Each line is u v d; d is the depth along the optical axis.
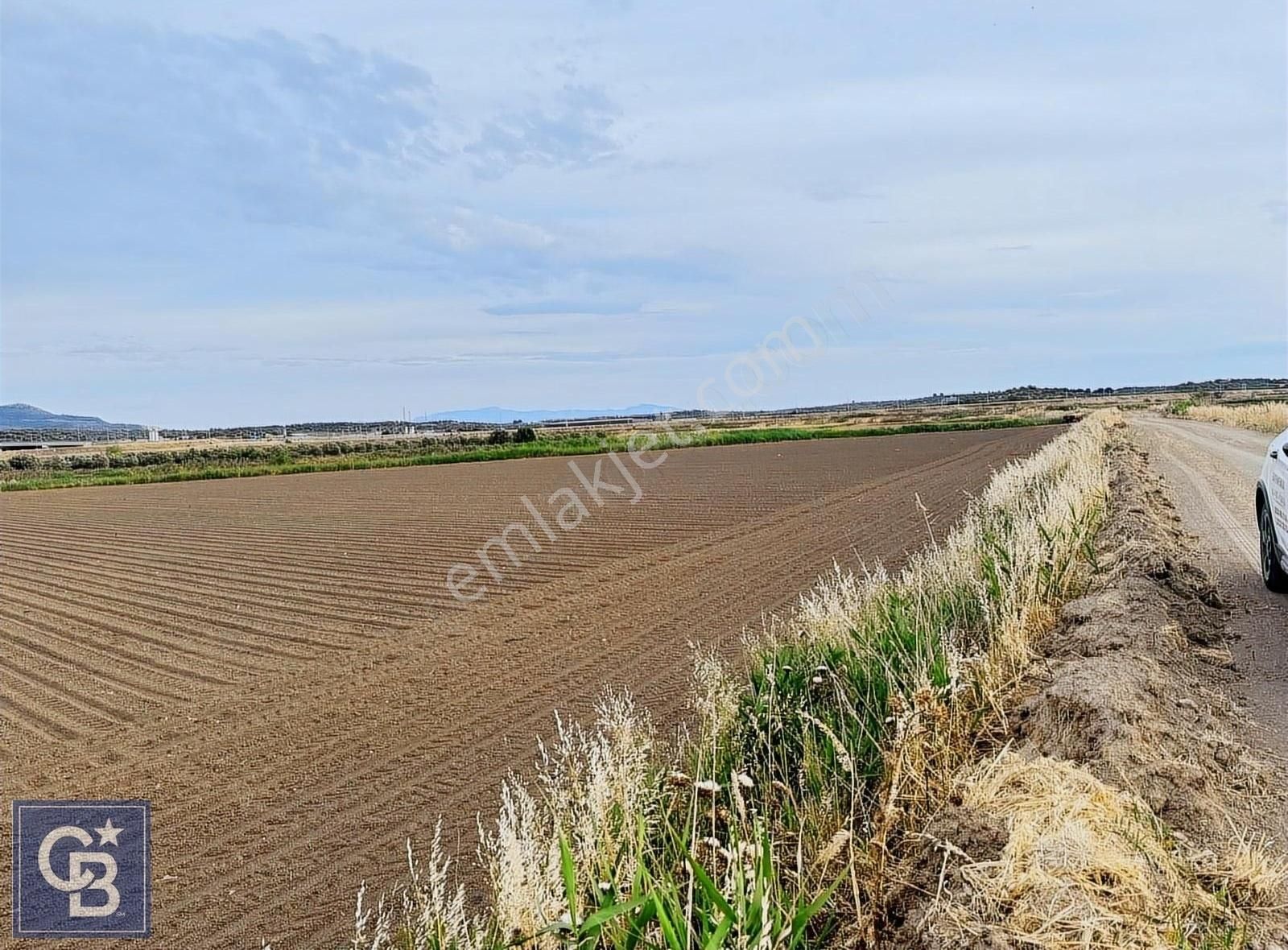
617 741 5.56
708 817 5.00
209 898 5.23
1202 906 3.83
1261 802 4.98
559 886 3.92
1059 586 8.93
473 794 6.40
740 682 7.34
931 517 19.39
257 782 6.95
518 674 9.42
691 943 3.56
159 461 76.00
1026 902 3.63
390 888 5.17
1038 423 82.88
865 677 6.52
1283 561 9.42
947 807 4.57
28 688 9.88
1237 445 33.31
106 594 15.24
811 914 3.54
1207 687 6.76
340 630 11.88
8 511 33.59
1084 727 5.39
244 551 19.47
